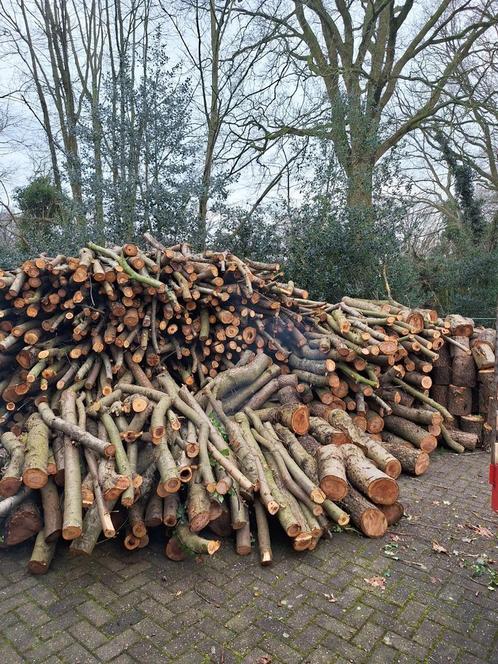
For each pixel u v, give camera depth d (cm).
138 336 488
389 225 919
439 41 1283
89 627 277
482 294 1180
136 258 488
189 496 343
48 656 257
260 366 509
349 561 346
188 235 919
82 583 316
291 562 344
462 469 524
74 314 480
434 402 564
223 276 527
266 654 260
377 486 383
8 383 442
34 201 1180
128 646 264
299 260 895
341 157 947
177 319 514
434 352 577
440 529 393
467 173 1448
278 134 1163
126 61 959
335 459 392
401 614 292
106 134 923
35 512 333
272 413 472
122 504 331
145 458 374
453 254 1367
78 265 463
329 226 866
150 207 912
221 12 1136
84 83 1275
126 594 306
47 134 1237
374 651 263
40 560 318
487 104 1205
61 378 446
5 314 458
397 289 909
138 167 927
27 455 343
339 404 515
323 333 549
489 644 269
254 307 547
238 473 347
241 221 948
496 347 259
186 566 337
